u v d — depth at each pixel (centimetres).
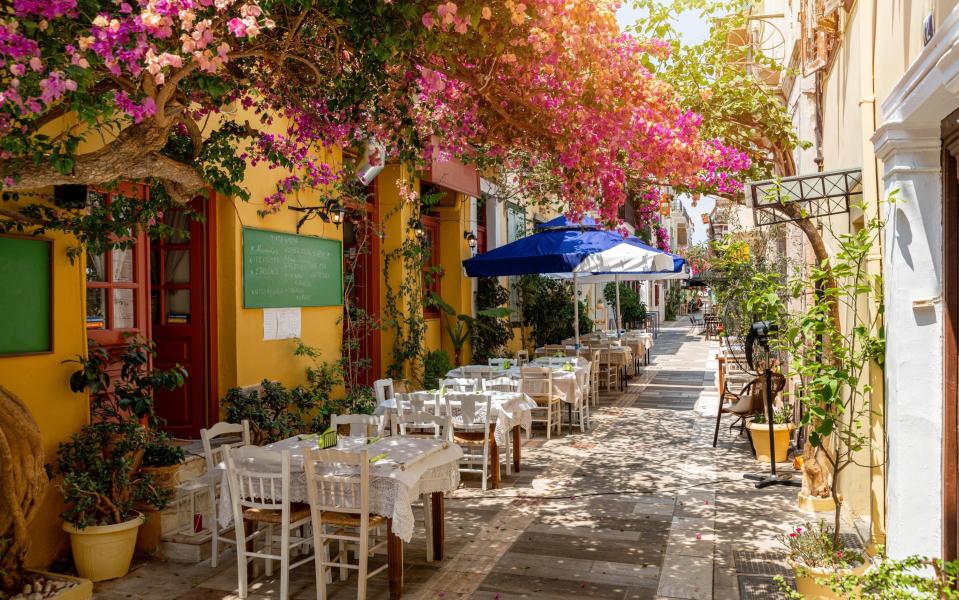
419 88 506
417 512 639
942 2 330
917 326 404
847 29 598
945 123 380
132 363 540
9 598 423
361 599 443
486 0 367
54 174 365
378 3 389
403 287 1070
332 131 547
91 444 504
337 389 870
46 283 508
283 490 452
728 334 1037
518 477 751
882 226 462
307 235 823
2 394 432
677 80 788
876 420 507
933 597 295
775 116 801
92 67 332
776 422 793
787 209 582
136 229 587
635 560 509
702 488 698
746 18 791
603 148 506
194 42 310
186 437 711
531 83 482
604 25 415
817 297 489
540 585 468
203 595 465
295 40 469
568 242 1097
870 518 557
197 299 712
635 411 1170
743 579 476
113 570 488
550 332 1628
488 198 1482
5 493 423
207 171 474
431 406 736
